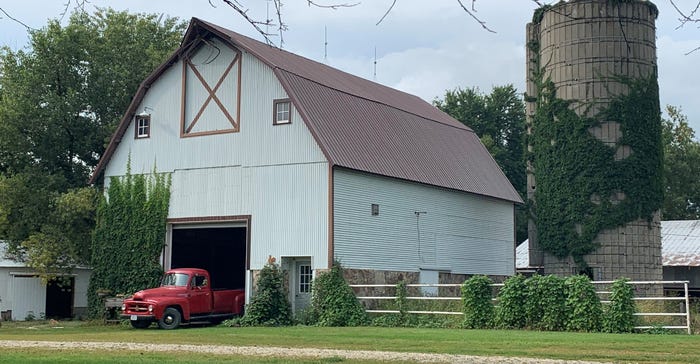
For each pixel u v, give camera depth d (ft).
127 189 126.11
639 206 143.33
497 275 146.30
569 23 147.54
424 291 124.57
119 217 126.11
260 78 116.98
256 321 107.24
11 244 141.08
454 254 133.80
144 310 103.19
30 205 142.72
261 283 109.60
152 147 124.98
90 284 126.93
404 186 123.03
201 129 121.19
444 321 99.19
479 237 141.69
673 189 242.58
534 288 92.27
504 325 93.56
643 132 144.46
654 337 76.69
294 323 108.47
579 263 145.07
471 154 149.38
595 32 145.59
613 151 143.64
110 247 125.90
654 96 146.82
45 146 152.66
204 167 119.96
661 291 145.79
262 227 113.70
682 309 90.07
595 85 145.07
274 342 71.51
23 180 144.05
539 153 151.64
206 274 109.81
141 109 126.62
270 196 113.60
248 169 116.16
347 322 105.09
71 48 152.15
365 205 114.42
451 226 133.90
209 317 108.37
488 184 145.59
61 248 135.03
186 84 123.44
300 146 112.16
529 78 157.99
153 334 87.30
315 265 108.58
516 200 152.05
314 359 52.75
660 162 147.43
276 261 111.75
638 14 145.59
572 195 145.89
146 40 167.22
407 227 122.72
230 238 138.21
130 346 67.05
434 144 138.31
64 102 150.30
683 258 167.02
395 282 118.73
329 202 108.47
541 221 150.71
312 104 114.11
